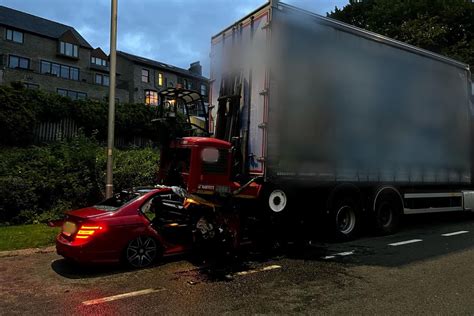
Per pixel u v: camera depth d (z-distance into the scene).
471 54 23.95
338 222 8.90
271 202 7.95
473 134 11.94
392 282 5.84
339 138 8.68
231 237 7.54
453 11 25.67
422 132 10.46
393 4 27.53
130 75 49.44
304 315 4.57
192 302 5.02
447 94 11.14
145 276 6.18
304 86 8.14
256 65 8.07
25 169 11.54
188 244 7.27
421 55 10.41
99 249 6.23
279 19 7.84
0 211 10.45
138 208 6.82
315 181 8.32
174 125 8.67
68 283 5.84
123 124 30.20
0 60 40.00
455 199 11.52
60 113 26.72
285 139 7.88
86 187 11.85
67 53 45.53
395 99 9.79
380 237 9.46
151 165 13.33
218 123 8.99
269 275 6.25
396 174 9.86
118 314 4.62
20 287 5.65
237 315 4.58
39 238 8.62
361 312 4.66
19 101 24.31
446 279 5.98
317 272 6.41
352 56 8.91
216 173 7.87
